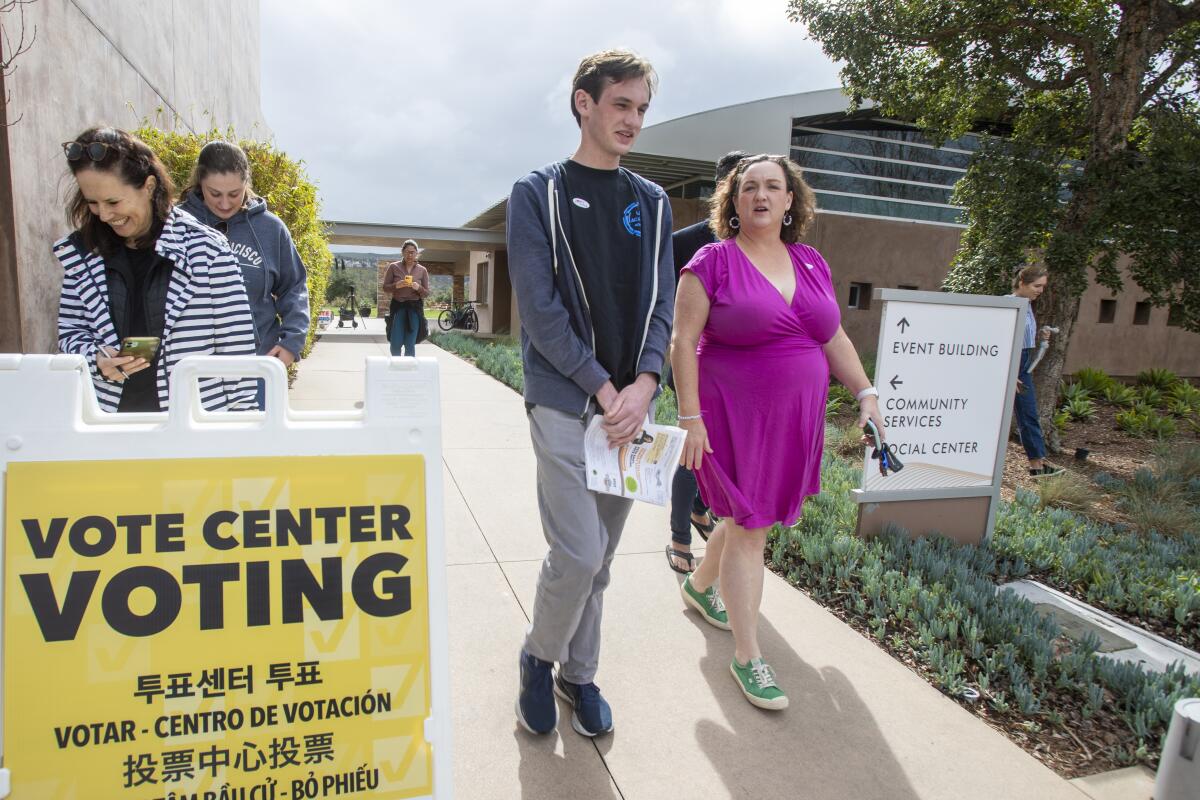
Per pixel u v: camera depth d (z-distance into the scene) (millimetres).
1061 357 7723
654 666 2771
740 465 2518
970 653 2908
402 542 1413
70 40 4062
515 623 3018
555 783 2123
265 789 1309
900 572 3465
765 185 2520
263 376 1359
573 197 2084
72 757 1237
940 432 4129
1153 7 7426
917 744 2398
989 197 8641
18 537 1245
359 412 1466
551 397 2088
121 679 1268
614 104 2035
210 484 1332
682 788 2135
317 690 1346
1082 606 3574
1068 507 5309
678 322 2570
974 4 7934
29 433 1260
